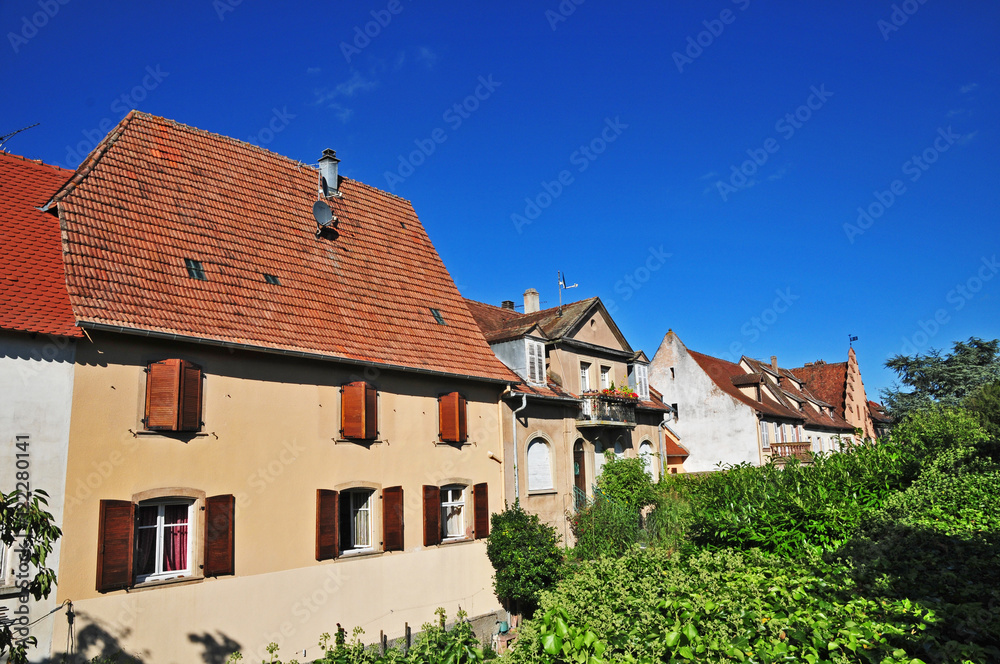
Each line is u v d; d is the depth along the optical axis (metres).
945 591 6.38
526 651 6.30
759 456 33.53
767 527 9.88
